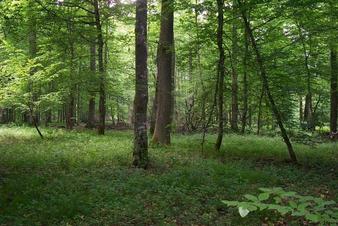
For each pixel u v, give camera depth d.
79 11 26.48
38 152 15.34
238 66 18.42
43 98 21.16
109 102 36.69
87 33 23.41
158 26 29.03
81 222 7.90
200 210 8.89
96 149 16.45
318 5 17.03
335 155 17.14
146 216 8.38
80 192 9.66
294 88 20.62
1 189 9.76
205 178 11.42
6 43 20.31
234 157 15.91
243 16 15.14
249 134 25.05
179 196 9.67
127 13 24.12
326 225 5.74
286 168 13.68
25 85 20.84
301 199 2.83
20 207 8.50
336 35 20.22
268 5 15.52
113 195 9.51
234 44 17.33
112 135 23.56
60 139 20.23
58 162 13.27
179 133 27.34
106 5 23.67
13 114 40.00
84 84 23.02
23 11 19.92
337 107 28.73
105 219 8.12
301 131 18.42
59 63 21.53
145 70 13.61
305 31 19.16
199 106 28.50
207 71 28.20
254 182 11.61
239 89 28.67
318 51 24.23
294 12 15.26
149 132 27.42
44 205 8.60
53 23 22.39
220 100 17.02
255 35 19.50
